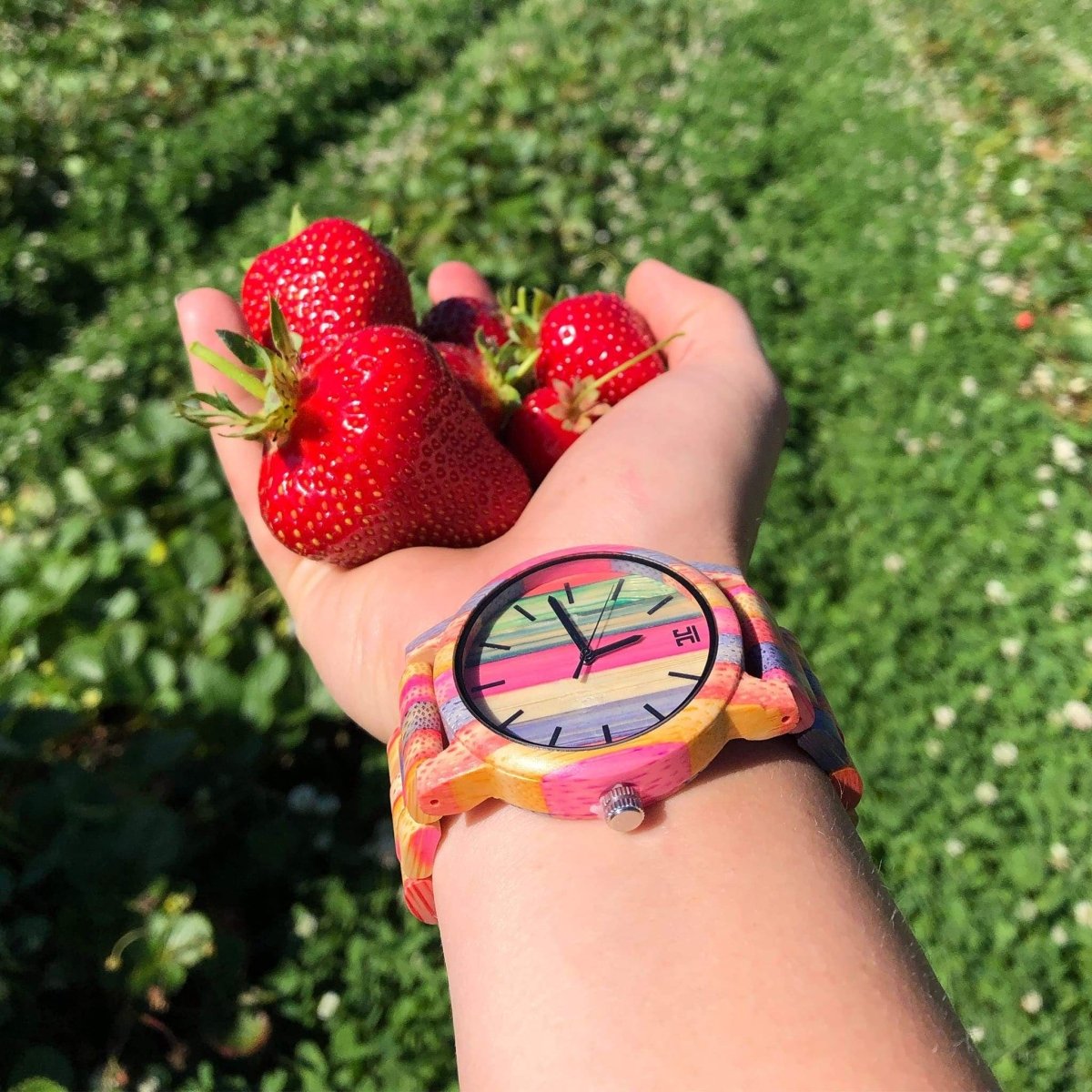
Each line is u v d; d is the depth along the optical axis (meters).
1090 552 0.42
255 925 0.33
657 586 0.17
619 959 0.13
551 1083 0.12
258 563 0.41
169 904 0.29
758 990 0.13
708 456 0.21
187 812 0.34
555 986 0.13
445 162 0.65
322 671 0.24
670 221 0.64
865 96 0.82
